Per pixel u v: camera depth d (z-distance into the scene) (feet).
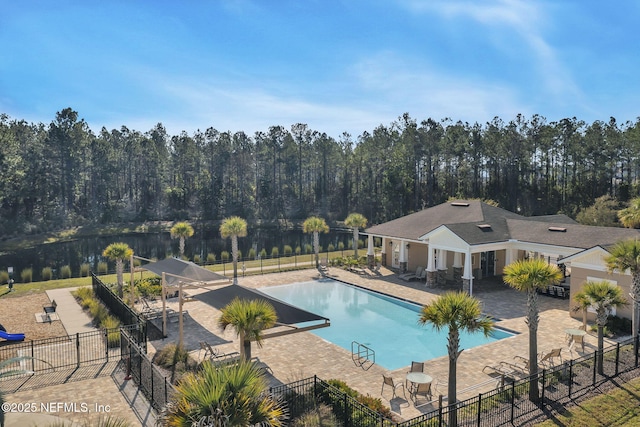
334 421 38.04
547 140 223.10
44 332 65.77
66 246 207.00
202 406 23.20
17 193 219.41
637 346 54.03
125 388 46.57
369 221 276.62
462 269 103.91
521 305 83.61
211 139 321.93
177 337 65.72
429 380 46.39
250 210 294.25
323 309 87.51
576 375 50.60
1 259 172.45
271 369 54.54
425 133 249.14
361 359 58.54
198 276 66.80
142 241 223.51
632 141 199.72
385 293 96.17
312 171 335.88
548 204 221.46
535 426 39.81
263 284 106.52
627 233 87.10
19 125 257.14
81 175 273.33
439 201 250.37
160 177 306.76
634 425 40.01
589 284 52.54
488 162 248.32
